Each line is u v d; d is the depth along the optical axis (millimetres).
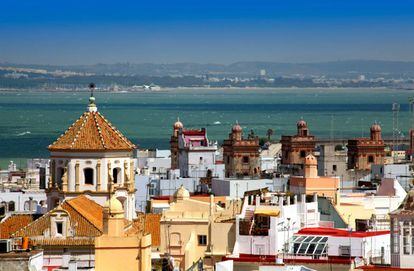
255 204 189500
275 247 177250
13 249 150250
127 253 165375
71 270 169125
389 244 165625
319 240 170250
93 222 194625
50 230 193250
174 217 193625
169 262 185000
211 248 188875
